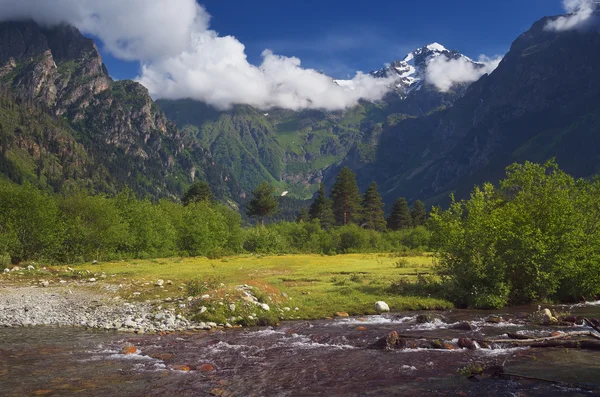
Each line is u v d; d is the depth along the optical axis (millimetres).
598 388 10641
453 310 23062
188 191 119938
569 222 25688
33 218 44875
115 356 14109
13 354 14258
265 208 122375
